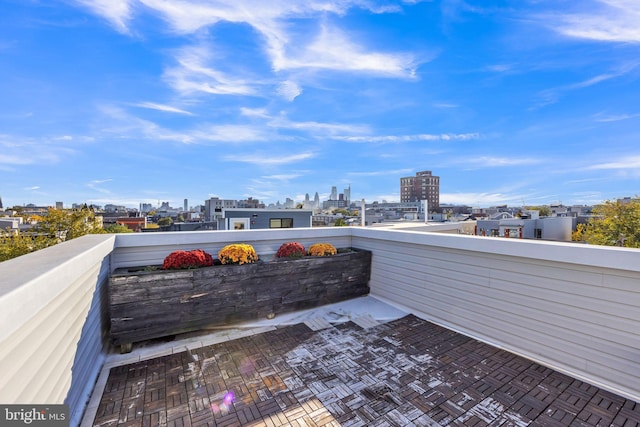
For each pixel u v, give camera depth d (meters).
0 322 0.95
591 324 2.38
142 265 3.52
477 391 2.24
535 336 2.71
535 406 2.07
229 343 2.99
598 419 1.94
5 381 1.10
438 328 3.41
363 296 4.47
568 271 2.51
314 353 2.80
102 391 2.20
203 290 3.13
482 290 3.13
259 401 2.11
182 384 2.30
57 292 1.47
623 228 14.48
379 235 4.37
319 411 2.01
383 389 2.25
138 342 2.99
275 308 3.62
